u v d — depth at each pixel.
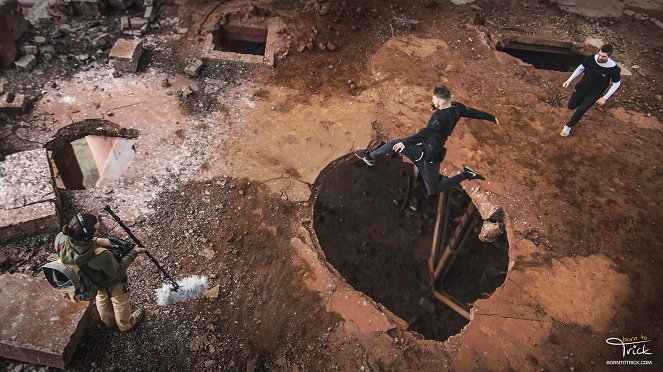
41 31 8.66
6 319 5.20
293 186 7.10
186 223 6.57
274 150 7.50
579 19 10.30
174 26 9.18
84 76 8.12
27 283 5.49
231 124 7.79
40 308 5.32
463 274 11.81
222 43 9.89
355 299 6.05
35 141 7.18
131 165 7.11
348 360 5.59
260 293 6.03
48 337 5.12
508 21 10.09
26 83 7.85
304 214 6.84
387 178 12.55
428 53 9.21
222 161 7.29
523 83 8.80
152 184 6.93
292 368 5.49
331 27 9.44
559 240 6.75
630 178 7.50
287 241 6.53
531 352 5.76
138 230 6.43
